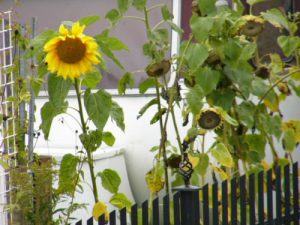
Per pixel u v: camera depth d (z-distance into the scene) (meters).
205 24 4.23
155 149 4.59
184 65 4.52
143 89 4.56
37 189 4.25
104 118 4.05
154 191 4.41
